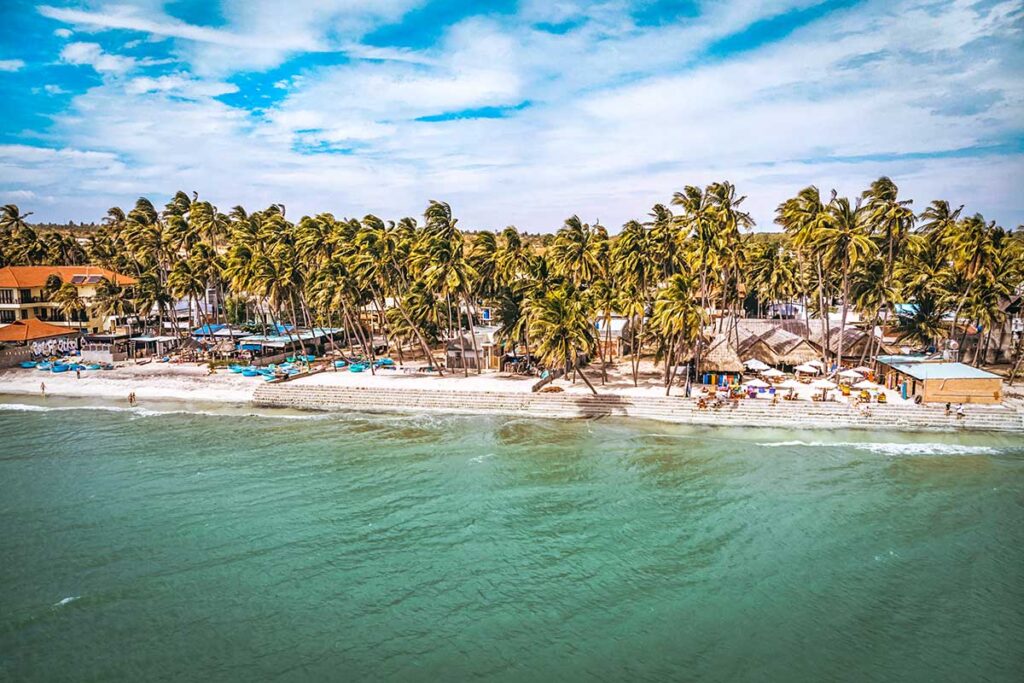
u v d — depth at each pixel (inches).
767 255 4114.2
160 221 5492.1
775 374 3085.6
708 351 3174.2
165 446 2380.7
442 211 3459.6
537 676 1131.9
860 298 3179.1
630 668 1148.5
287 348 4183.1
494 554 1551.4
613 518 1737.2
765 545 1577.3
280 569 1488.7
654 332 3255.4
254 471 2111.2
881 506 1784.0
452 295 3403.1
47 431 2588.6
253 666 1163.3
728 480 1990.7
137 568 1492.4
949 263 3499.0
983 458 2151.8
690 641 1220.5
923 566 1471.5
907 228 3127.5
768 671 1135.0
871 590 1381.6
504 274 3440.0
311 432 2566.4
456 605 1346.0
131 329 4596.5
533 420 2723.9
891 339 3713.1
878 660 1163.3
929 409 2527.1
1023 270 3070.9
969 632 1238.3
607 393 2915.8
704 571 1465.3
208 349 4136.3
